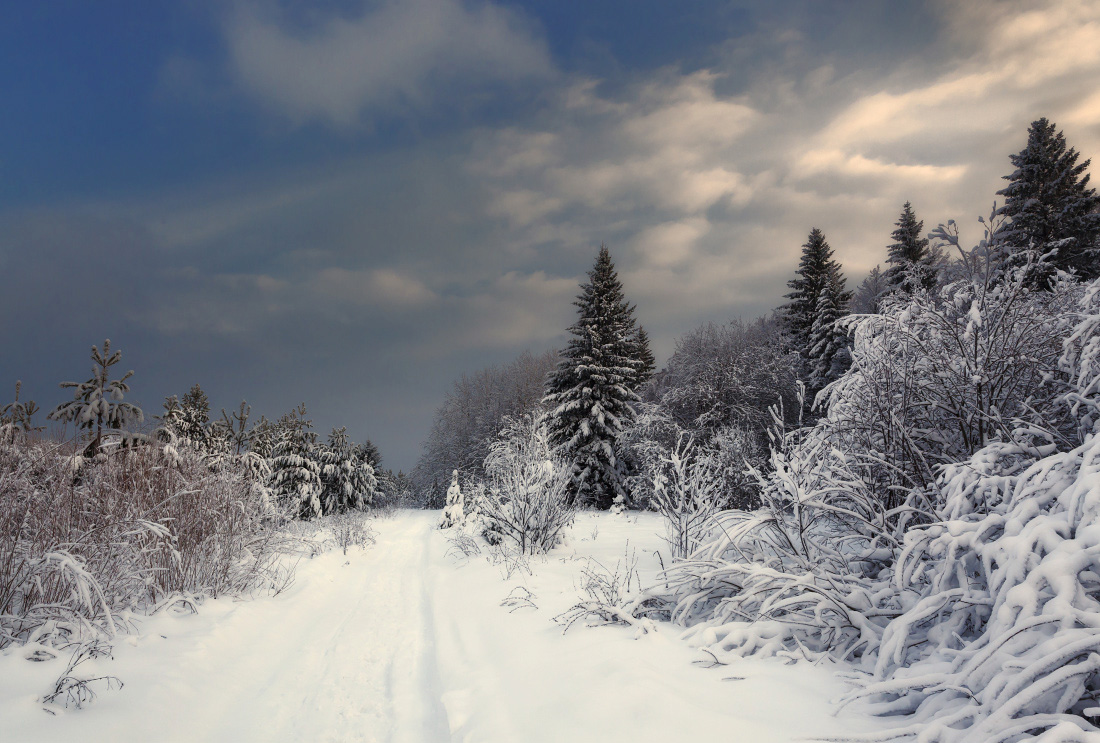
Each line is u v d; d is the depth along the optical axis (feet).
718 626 12.33
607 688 10.19
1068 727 5.78
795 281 93.30
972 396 15.53
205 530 21.20
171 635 15.44
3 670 10.96
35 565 13.44
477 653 15.20
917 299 16.38
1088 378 13.34
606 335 80.28
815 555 14.73
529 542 28.63
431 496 125.29
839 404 18.83
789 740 7.71
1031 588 7.60
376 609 22.33
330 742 10.89
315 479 75.92
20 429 18.84
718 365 70.85
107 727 10.05
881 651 9.17
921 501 14.88
